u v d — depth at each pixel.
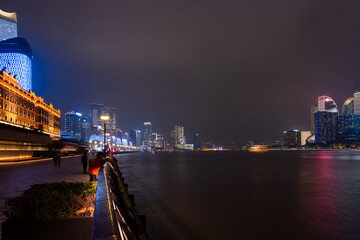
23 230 5.11
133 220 5.65
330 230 14.54
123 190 11.86
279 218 16.73
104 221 2.78
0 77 84.31
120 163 78.56
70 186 8.25
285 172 49.19
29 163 46.44
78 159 66.88
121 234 2.41
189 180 35.81
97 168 15.59
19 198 6.07
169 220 16.22
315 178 38.91
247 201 21.80
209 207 19.52
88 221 5.17
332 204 20.84
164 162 86.81
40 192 7.09
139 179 36.72
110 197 4.20
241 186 30.31
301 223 15.77
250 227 15.02
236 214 17.69
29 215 5.51
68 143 109.56
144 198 22.69
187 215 17.38
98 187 5.56
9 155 52.78
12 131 53.47
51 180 21.61
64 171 30.30
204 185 30.84
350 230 14.48
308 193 25.73
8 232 5.11
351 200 22.34
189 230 14.45
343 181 35.41
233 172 48.94
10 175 25.78
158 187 29.00
